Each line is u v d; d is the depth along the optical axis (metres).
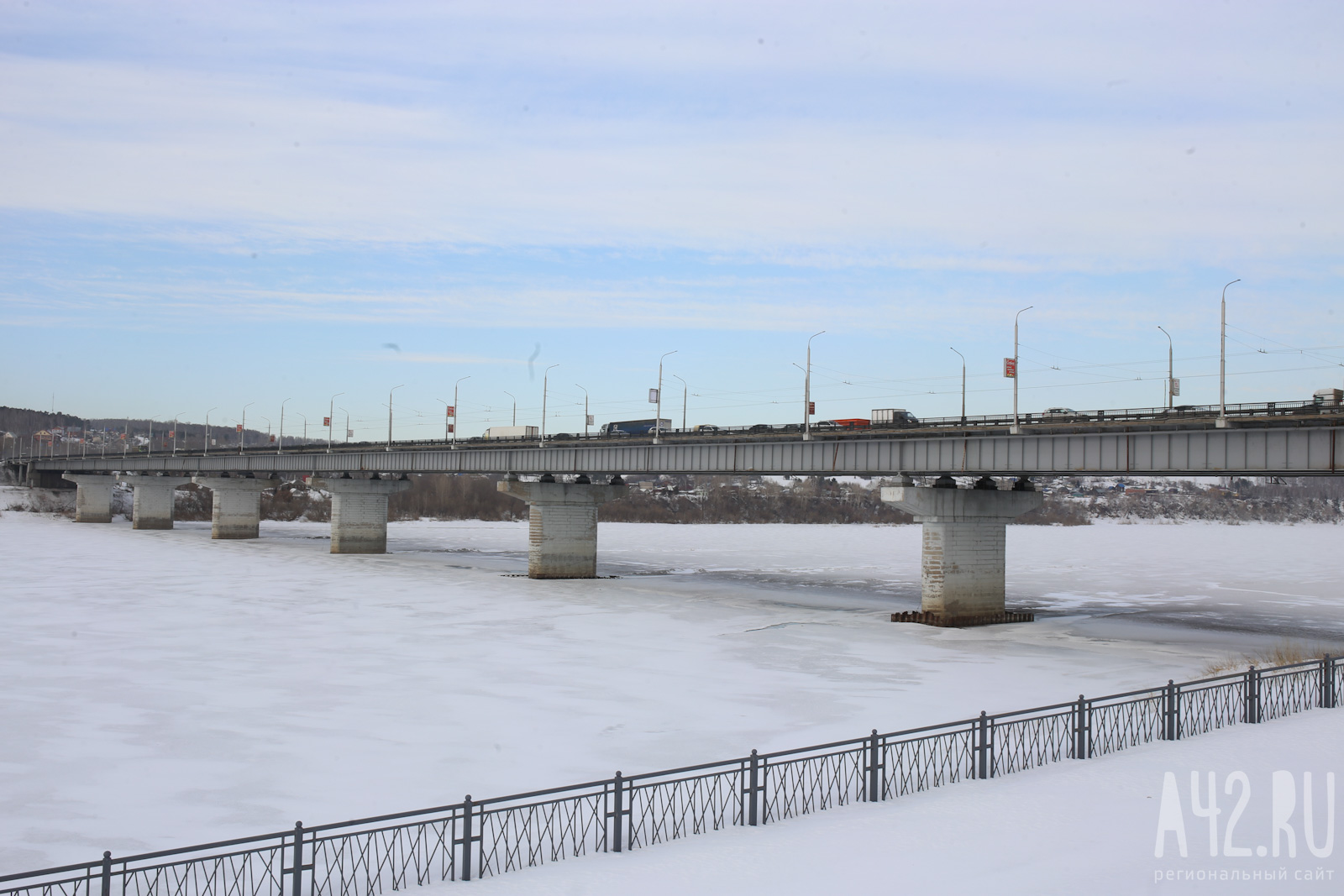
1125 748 28.03
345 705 40.47
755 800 22.38
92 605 70.38
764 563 123.31
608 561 124.75
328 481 123.31
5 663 48.94
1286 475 56.06
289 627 61.84
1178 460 56.91
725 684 45.84
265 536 158.00
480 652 54.00
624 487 102.94
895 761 28.69
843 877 18.38
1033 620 72.38
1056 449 62.25
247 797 28.81
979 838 20.38
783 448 78.00
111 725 37.03
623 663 51.22
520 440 106.81
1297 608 82.19
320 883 21.11
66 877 22.59
